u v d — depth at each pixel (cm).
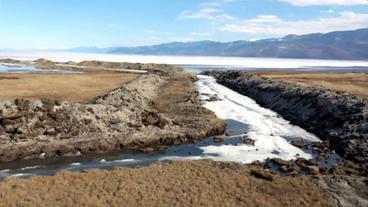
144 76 12131
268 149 4744
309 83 10188
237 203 2967
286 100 7762
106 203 2875
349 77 13250
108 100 6862
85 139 4716
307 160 4175
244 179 3503
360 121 5166
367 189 3347
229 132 5616
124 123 5262
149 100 7669
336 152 4619
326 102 6412
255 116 6969
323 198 3116
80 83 10744
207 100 8731
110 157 4331
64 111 5056
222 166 3916
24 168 3881
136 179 3403
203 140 5156
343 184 3438
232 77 13688
